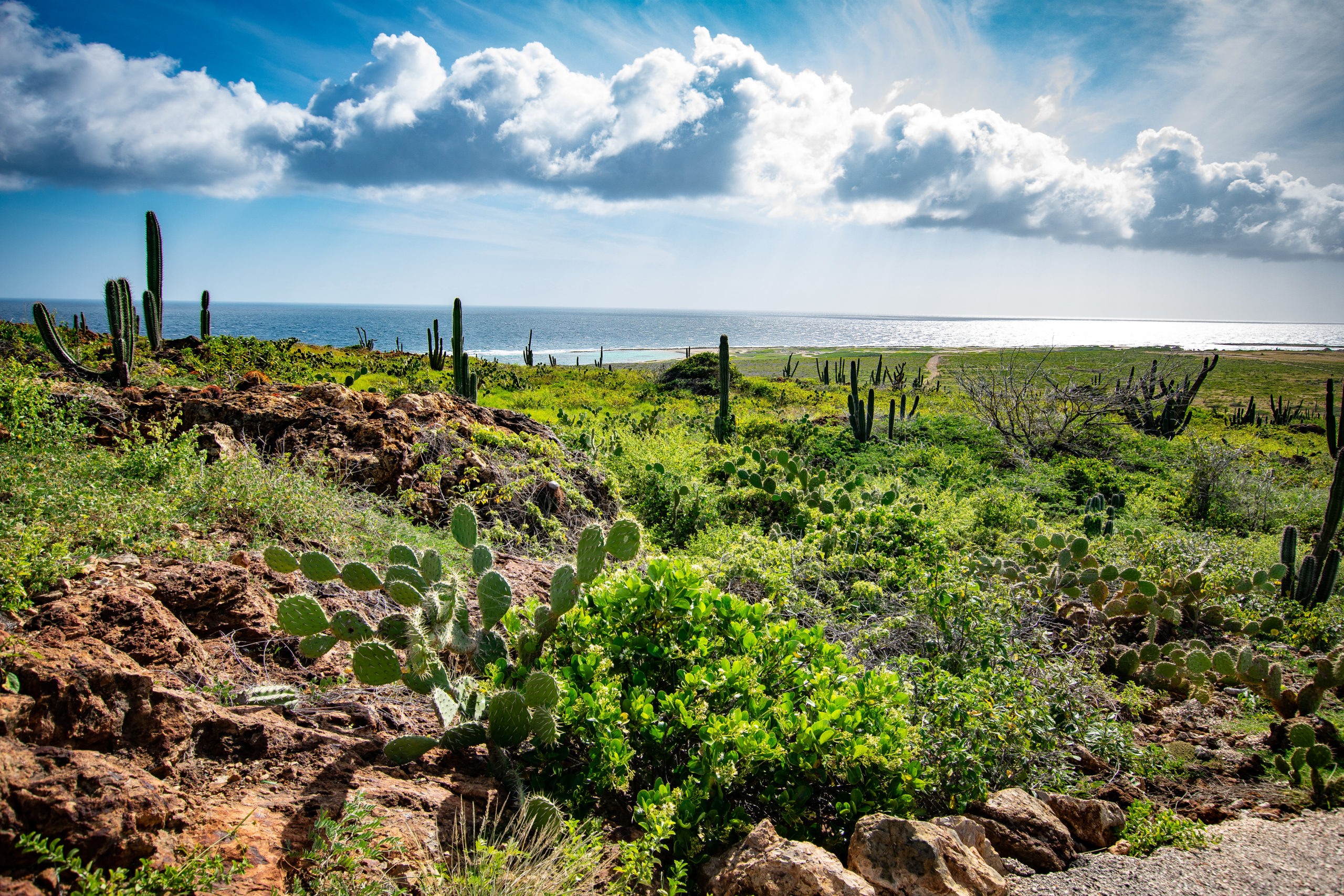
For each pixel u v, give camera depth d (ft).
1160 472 52.42
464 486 20.92
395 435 21.07
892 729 9.63
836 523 23.57
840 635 15.97
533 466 23.39
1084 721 12.90
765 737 8.89
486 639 10.42
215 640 10.10
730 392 95.09
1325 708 16.03
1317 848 9.23
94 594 9.19
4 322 45.39
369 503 18.15
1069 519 34.30
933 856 7.59
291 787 7.68
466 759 9.44
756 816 9.43
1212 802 11.76
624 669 11.01
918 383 122.42
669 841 8.75
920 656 15.07
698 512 26.12
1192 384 76.84
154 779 6.83
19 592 8.64
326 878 6.38
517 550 19.62
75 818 5.88
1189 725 15.25
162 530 12.78
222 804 7.13
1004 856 8.98
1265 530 40.70
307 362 67.77
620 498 26.22
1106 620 20.42
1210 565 25.48
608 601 11.36
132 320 26.63
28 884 5.46
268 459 18.57
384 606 12.60
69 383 20.30
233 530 14.12
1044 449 54.44
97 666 7.30
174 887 5.87
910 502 26.66
